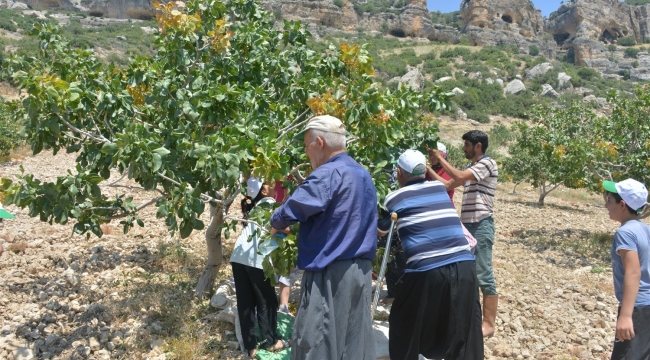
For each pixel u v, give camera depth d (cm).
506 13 9750
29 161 1551
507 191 2456
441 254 356
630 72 8812
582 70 7719
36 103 372
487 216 469
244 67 536
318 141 328
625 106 1214
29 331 444
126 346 431
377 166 435
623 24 10369
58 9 8100
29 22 6222
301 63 568
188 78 468
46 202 391
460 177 462
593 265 924
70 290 535
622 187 335
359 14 9644
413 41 9356
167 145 410
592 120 1380
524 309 601
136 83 450
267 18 619
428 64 7238
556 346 514
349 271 307
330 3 9200
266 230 392
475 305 363
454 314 354
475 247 469
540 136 1473
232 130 388
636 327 325
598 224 1571
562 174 1477
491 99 5741
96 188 392
